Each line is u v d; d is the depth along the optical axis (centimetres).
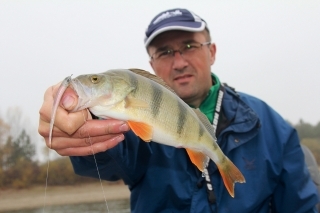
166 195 71
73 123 41
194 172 71
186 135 49
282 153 74
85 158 59
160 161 73
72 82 42
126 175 71
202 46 80
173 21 80
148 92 46
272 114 79
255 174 71
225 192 69
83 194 552
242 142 72
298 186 73
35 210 439
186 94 79
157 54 81
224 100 77
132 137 70
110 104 44
